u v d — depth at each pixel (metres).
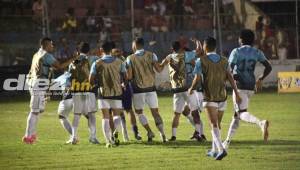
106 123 29.12
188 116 32.03
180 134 33.72
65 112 30.72
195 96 30.91
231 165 23.77
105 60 29.14
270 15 68.06
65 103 30.55
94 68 29.06
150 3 72.56
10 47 63.72
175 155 26.34
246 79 25.92
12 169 23.94
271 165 23.67
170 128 36.66
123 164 24.44
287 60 64.75
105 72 29.03
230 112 44.81
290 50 66.31
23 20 68.50
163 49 65.50
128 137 32.41
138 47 30.83
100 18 66.88
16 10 69.75
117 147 28.98
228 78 24.81
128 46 63.69
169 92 60.88
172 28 68.00
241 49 26.03
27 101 54.56
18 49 63.59
